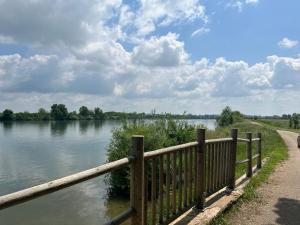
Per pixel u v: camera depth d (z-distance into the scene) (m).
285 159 16.36
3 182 18.84
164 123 15.86
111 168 4.11
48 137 52.16
